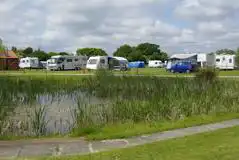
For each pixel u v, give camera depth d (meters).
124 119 11.55
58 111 14.65
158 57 116.19
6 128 10.41
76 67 56.72
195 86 16.33
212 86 16.50
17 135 10.01
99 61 49.31
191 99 13.52
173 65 45.94
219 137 8.75
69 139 9.26
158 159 6.91
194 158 6.93
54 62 54.53
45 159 7.11
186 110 12.58
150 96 14.87
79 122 11.06
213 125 10.69
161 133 9.64
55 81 25.92
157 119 11.63
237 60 55.41
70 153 7.70
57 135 10.09
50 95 20.50
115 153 7.46
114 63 50.59
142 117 11.66
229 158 6.89
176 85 16.31
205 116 12.17
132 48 124.31
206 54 52.34
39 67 65.81
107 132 9.88
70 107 15.67
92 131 10.08
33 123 11.01
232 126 10.42
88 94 20.38
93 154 7.48
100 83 22.84
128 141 8.79
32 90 19.88
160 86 17.02
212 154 7.18
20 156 7.45
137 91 18.39
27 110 14.59
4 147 8.30
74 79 27.98
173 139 8.73
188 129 10.12
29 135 10.04
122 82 21.98
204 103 13.34
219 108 13.25
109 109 12.43
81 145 8.46
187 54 50.66
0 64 57.69
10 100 15.36
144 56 118.94
